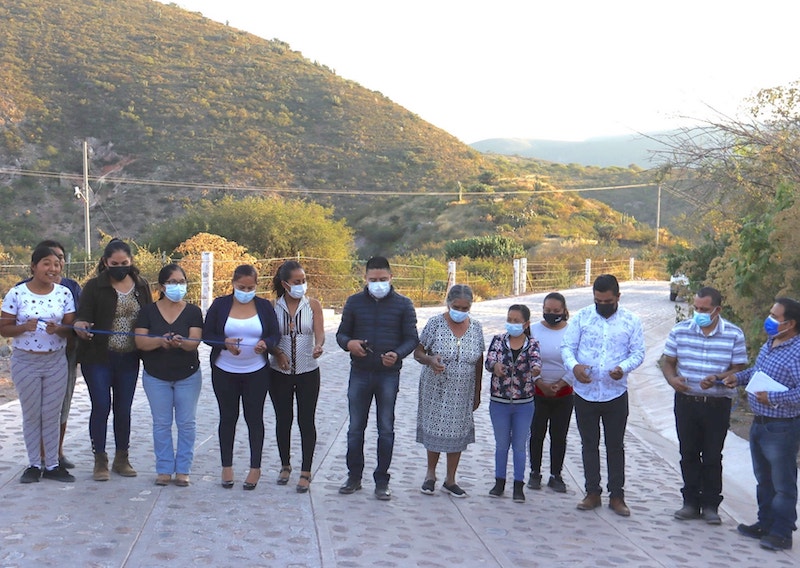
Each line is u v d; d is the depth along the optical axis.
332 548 5.48
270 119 89.12
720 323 7.05
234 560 5.11
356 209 77.56
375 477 7.06
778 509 6.46
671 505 7.73
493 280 38.91
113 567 4.85
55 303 6.59
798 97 13.23
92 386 6.75
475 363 7.29
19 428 8.75
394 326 6.98
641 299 32.88
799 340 6.46
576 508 7.24
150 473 7.25
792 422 6.44
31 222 62.56
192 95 88.56
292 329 6.96
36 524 5.54
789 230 10.62
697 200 15.30
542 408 7.89
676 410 7.23
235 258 26.53
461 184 81.25
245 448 8.73
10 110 76.50
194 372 6.89
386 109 101.06
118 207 68.00
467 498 7.36
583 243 55.31
